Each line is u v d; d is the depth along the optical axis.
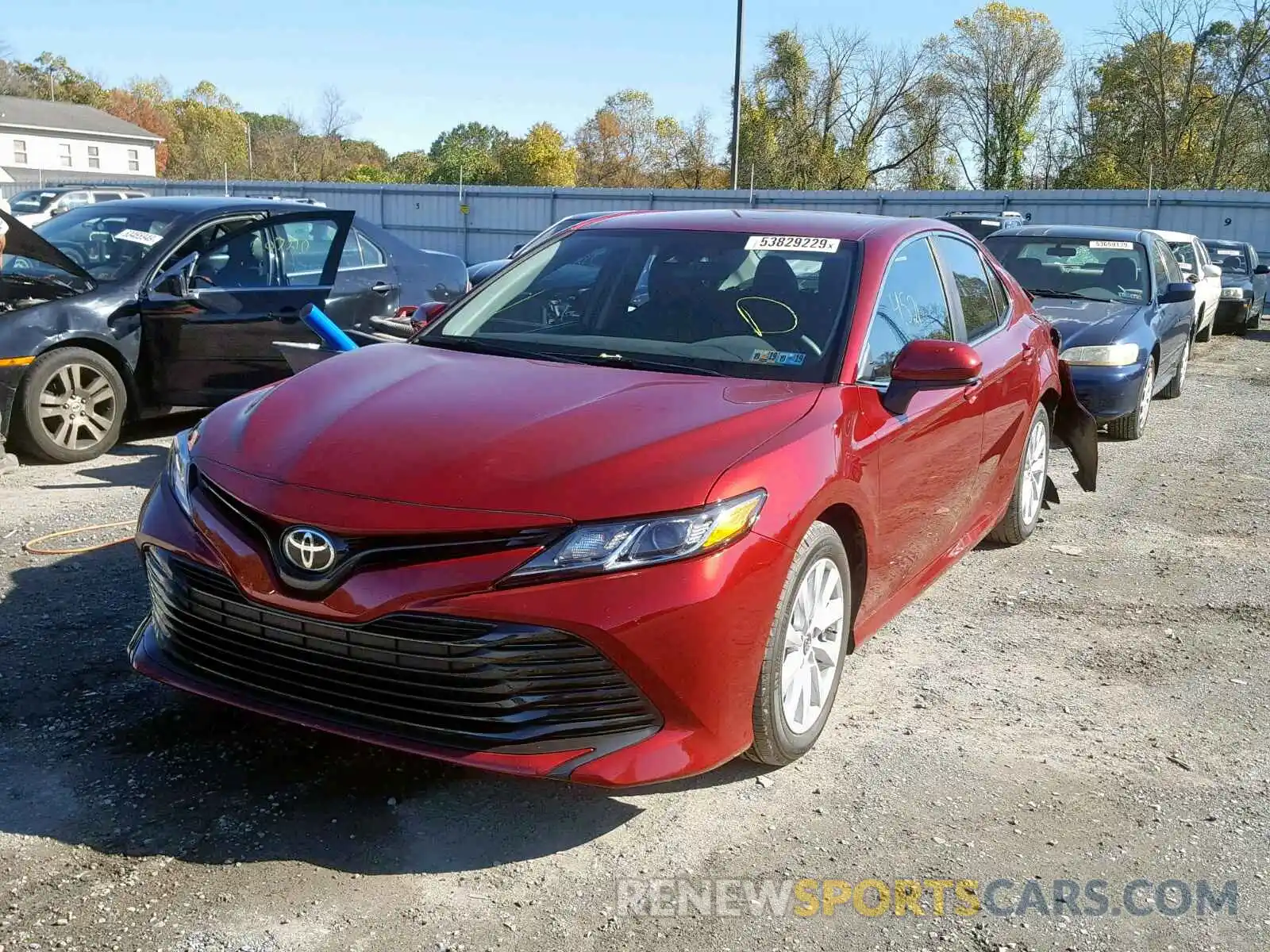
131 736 3.35
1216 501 7.01
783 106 54.09
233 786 3.11
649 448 2.93
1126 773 3.45
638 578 2.71
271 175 74.81
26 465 6.68
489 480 2.80
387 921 2.57
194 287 7.09
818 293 3.88
